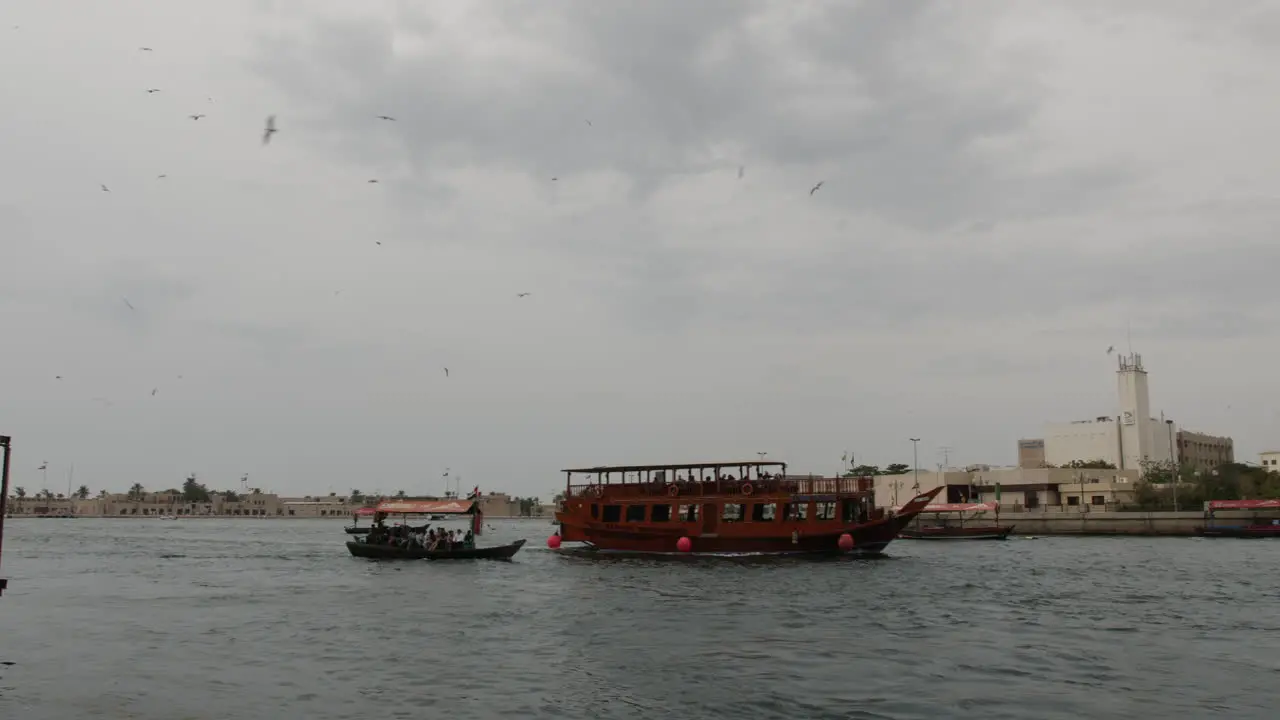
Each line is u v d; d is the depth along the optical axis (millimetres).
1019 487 149125
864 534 67625
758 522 68812
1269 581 49188
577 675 25703
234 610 39594
